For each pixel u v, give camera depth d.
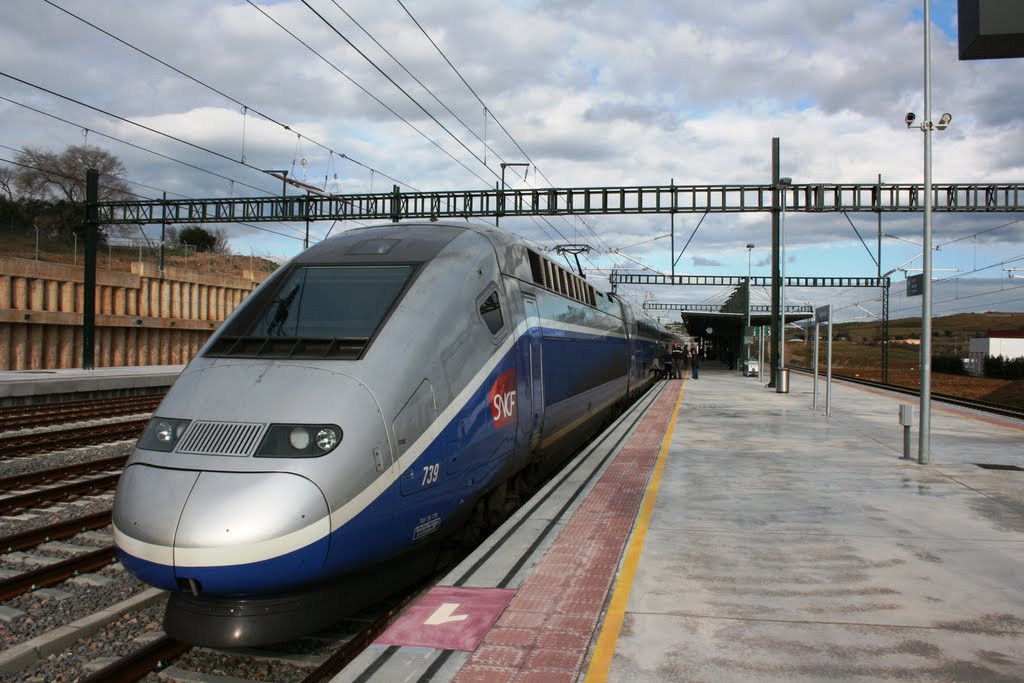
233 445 4.71
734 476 9.06
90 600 5.98
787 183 24.02
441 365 5.87
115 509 4.71
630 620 4.47
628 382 18.25
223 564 4.31
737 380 32.12
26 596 6.00
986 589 5.01
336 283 6.25
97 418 17.38
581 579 5.20
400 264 6.45
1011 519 6.92
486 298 6.97
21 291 29.09
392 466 5.06
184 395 5.22
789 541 6.16
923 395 10.02
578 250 14.28
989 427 14.44
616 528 6.57
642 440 12.45
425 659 3.94
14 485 9.99
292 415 4.83
